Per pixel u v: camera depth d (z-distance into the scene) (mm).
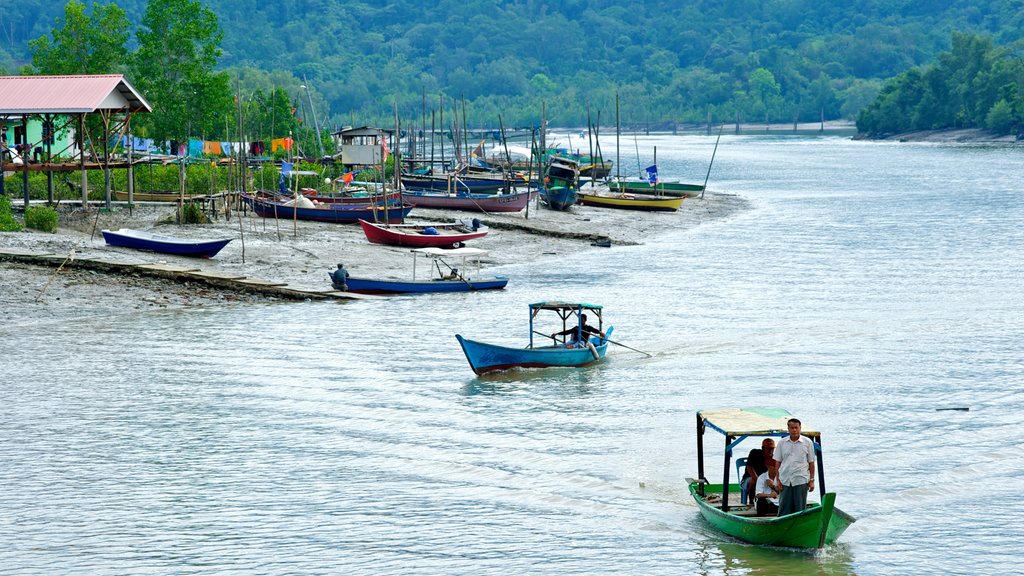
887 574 29484
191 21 134750
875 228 117875
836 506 34188
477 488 35656
